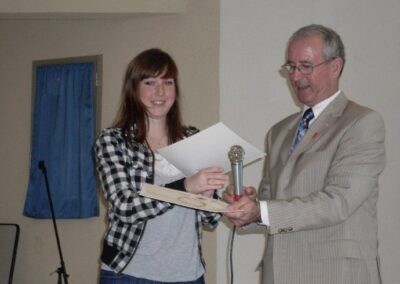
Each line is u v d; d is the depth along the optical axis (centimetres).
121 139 173
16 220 410
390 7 299
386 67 298
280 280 169
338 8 313
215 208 149
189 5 360
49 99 399
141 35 376
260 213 159
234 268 333
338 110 177
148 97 177
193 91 353
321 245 164
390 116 296
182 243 170
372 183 161
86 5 368
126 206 157
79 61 393
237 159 159
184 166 166
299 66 179
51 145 393
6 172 416
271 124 329
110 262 166
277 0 332
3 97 420
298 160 176
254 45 337
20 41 417
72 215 384
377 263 168
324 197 158
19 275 404
